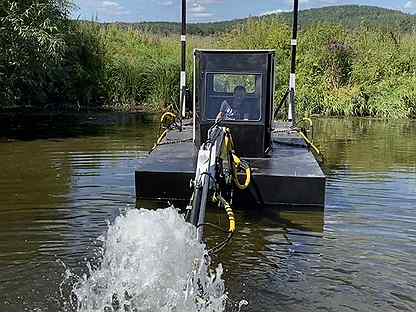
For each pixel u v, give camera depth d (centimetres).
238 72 872
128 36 2503
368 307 506
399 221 749
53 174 991
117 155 1180
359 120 2009
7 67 1605
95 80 2167
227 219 738
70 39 2075
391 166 1117
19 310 494
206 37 2583
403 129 1742
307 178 775
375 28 2533
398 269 591
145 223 483
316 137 1543
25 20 1482
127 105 2191
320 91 2188
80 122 1744
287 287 542
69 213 759
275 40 2273
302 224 726
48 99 2119
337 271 583
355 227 720
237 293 527
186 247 479
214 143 666
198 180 578
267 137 900
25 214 754
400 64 2306
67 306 501
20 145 1304
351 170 1073
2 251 623
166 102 2156
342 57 2288
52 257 607
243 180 779
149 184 790
